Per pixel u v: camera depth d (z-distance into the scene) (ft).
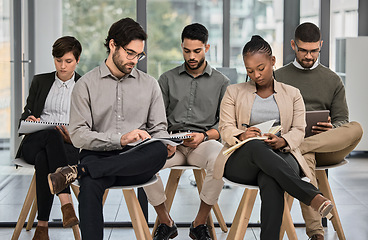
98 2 13.41
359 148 22.25
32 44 14.21
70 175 9.30
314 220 11.39
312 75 12.42
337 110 12.45
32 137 11.76
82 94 10.53
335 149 11.25
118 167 9.50
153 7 13.01
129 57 10.28
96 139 10.11
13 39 14.67
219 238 12.38
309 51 12.12
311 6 13.11
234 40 13.08
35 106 12.75
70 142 11.93
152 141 10.07
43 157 11.51
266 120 10.83
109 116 10.66
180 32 13.07
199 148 12.10
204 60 12.64
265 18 13.08
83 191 9.33
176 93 12.74
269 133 10.11
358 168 20.11
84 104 10.52
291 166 10.07
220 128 10.84
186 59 12.49
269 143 10.07
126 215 13.24
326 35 13.14
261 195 9.54
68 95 12.76
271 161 9.44
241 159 9.89
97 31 13.46
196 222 11.76
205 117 12.67
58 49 12.46
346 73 22.12
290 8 13.06
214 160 11.53
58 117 12.68
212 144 12.03
